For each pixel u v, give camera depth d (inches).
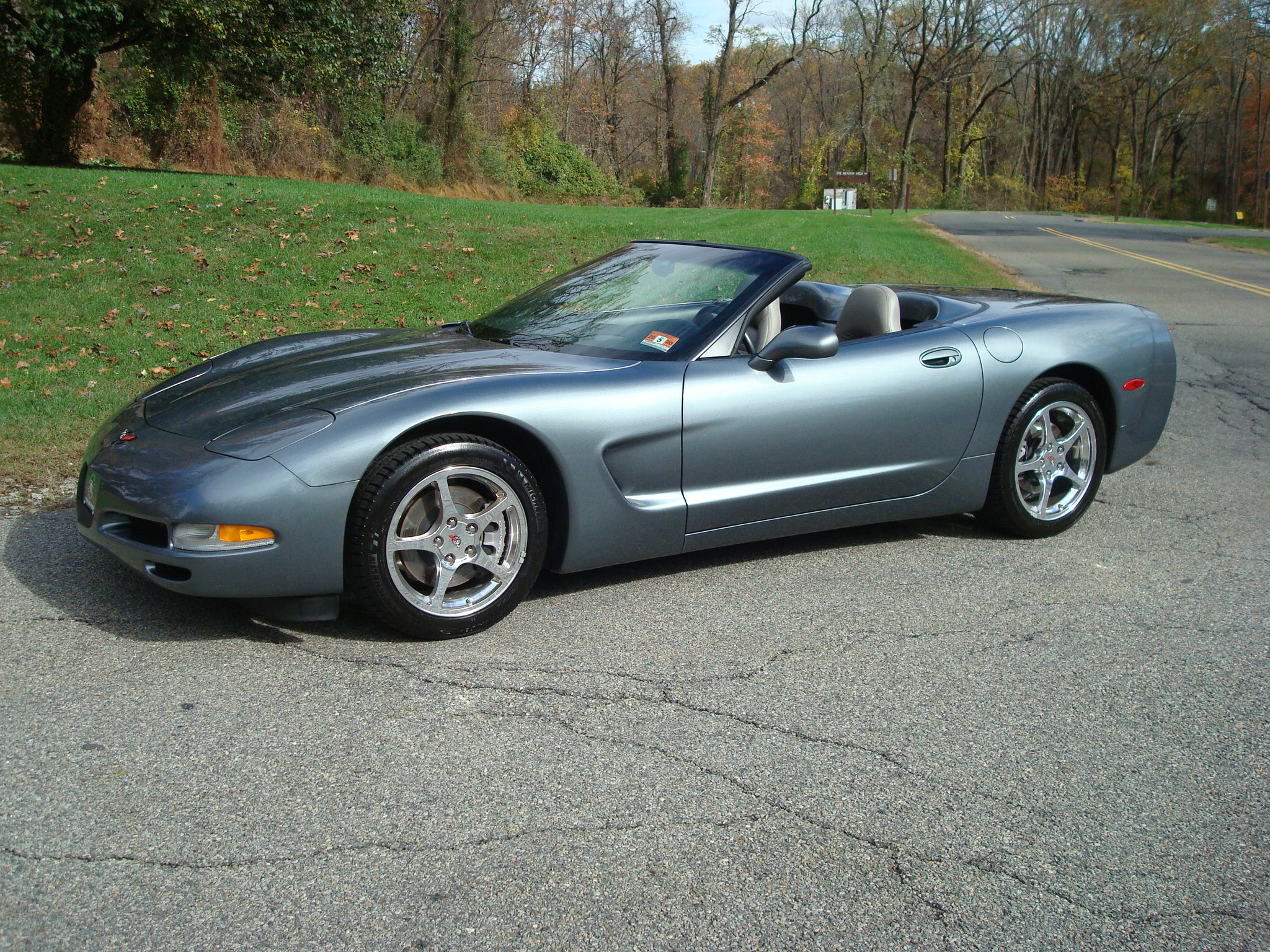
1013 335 165.0
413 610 119.9
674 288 154.6
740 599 142.1
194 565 110.3
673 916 76.1
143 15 704.4
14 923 71.6
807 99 3090.6
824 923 76.2
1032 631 134.0
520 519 125.9
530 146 1702.8
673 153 2354.8
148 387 249.9
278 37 738.8
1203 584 153.0
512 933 73.3
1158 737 107.1
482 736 101.1
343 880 78.2
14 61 723.4
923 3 2108.8
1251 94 2701.8
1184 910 79.7
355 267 416.5
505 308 167.6
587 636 127.3
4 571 138.7
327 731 100.7
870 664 122.1
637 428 132.2
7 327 301.6
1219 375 342.0
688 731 104.0
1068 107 2997.0
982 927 76.7
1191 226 1818.4
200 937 71.2
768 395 141.6
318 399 122.9
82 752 94.7
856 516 155.6
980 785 96.6
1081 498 176.2
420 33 1267.2
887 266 591.5
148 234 438.9
